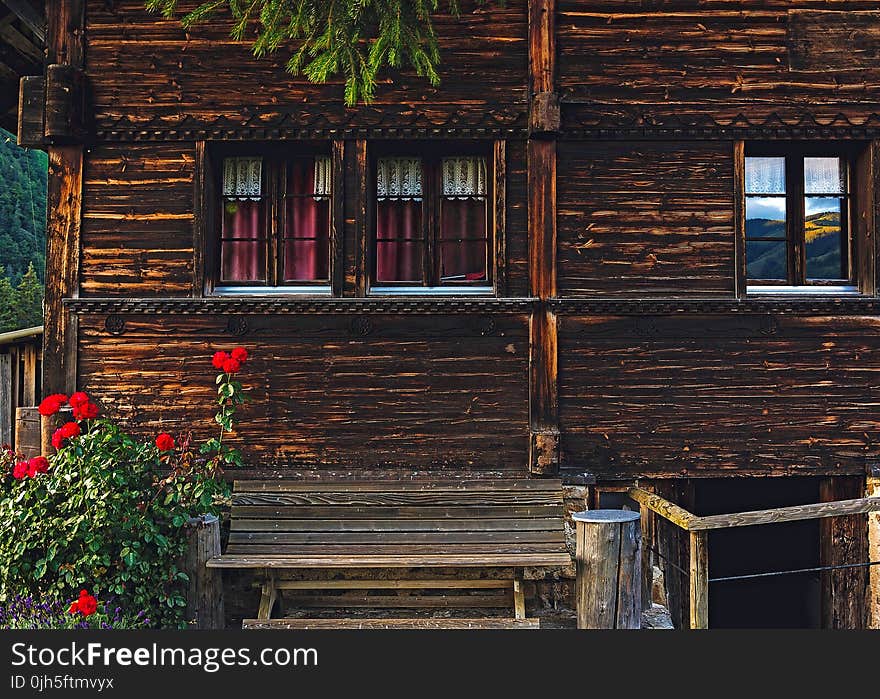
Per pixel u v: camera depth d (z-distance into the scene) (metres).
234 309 5.97
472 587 5.84
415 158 6.29
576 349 6.04
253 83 6.05
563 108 6.05
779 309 6.04
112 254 6.04
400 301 5.95
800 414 6.06
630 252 6.09
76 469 5.00
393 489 5.86
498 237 6.04
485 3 6.08
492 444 5.99
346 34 4.75
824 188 6.30
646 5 6.11
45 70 6.02
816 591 6.99
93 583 4.88
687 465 6.03
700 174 6.12
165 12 5.18
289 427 5.99
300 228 6.27
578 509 5.92
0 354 8.63
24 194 35.66
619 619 4.97
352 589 5.91
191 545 5.16
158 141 6.05
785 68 6.11
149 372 5.98
